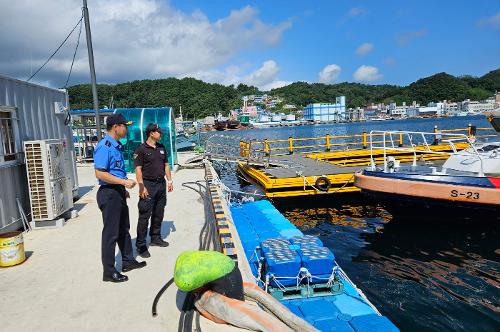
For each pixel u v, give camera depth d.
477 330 5.32
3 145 6.27
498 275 7.04
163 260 4.98
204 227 6.59
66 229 6.67
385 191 9.38
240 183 18.56
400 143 20.34
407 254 8.19
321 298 5.12
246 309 3.25
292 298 5.13
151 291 4.05
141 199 5.09
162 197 5.47
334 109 177.75
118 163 4.24
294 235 7.03
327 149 20.23
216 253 3.67
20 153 6.78
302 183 12.48
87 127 21.02
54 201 6.66
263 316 3.18
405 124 94.38
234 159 16.75
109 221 4.22
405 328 5.41
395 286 6.73
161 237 6.01
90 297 3.94
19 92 6.88
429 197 8.91
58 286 4.23
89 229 6.64
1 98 6.26
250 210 9.23
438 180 9.01
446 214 9.12
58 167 6.92
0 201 6.07
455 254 8.07
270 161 17.05
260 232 7.33
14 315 3.59
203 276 3.36
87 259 5.11
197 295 3.52
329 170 14.26
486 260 7.72
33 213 6.61
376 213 11.55
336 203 12.98
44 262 5.02
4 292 4.10
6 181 6.30
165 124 15.70
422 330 5.36
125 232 4.55
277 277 5.14
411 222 9.93
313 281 5.25
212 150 23.31
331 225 10.52
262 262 5.63
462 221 9.18
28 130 7.14
